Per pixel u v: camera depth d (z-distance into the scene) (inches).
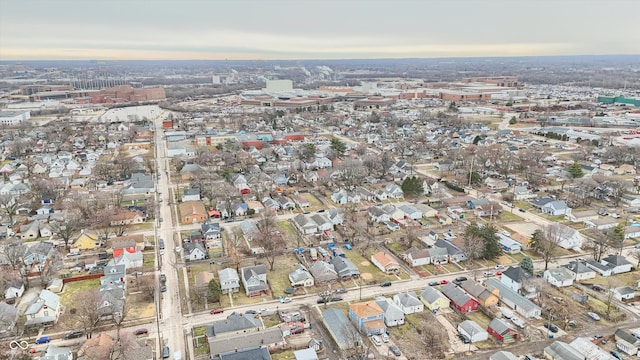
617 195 5826.8
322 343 3036.4
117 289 3516.2
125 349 2847.0
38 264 4042.8
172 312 3417.8
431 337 3053.6
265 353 2812.5
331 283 3846.0
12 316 3206.2
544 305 3491.6
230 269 3873.0
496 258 4320.9
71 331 3166.8
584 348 2869.1
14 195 5876.0
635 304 3528.5
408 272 4062.5
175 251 4431.6
